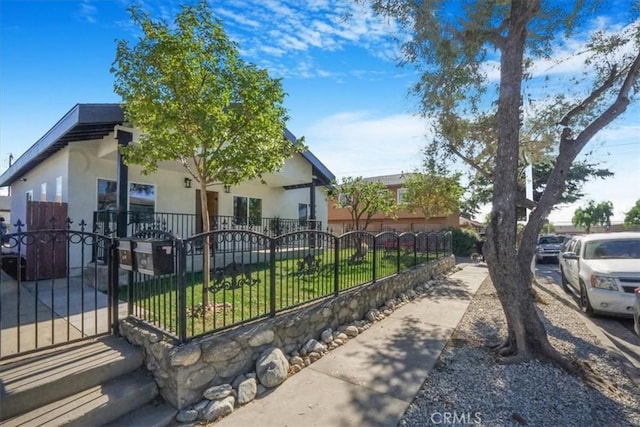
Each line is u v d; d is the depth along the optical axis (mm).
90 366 2795
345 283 5535
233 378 3131
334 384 3221
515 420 2682
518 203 4387
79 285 5816
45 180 8758
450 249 12164
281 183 12070
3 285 5762
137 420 2568
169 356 2748
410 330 4824
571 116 4781
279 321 3688
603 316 5785
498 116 4059
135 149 4281
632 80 3936
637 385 3311
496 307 6176
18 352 2883
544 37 5188
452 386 3207
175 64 3811
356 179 10656
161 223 7664
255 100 4152
